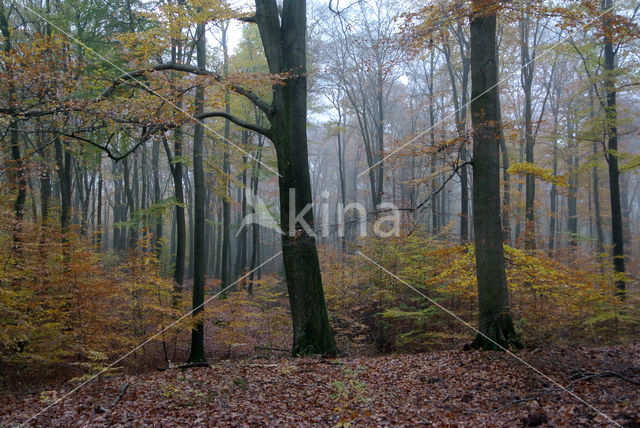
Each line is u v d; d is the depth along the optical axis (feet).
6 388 30.07
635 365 23.68
